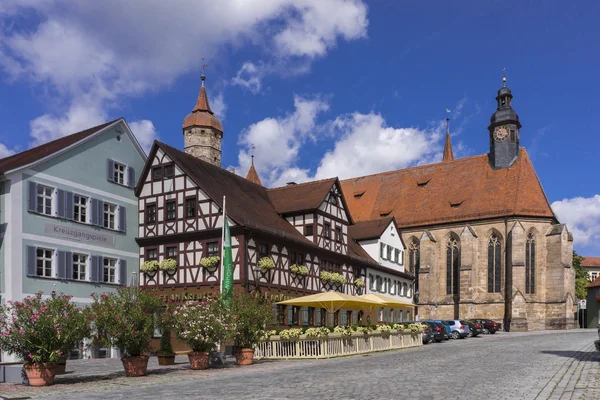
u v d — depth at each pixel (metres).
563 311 60.59
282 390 13.23
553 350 26.06
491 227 64.06
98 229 31.67
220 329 21.11
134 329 18.47
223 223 29.77
